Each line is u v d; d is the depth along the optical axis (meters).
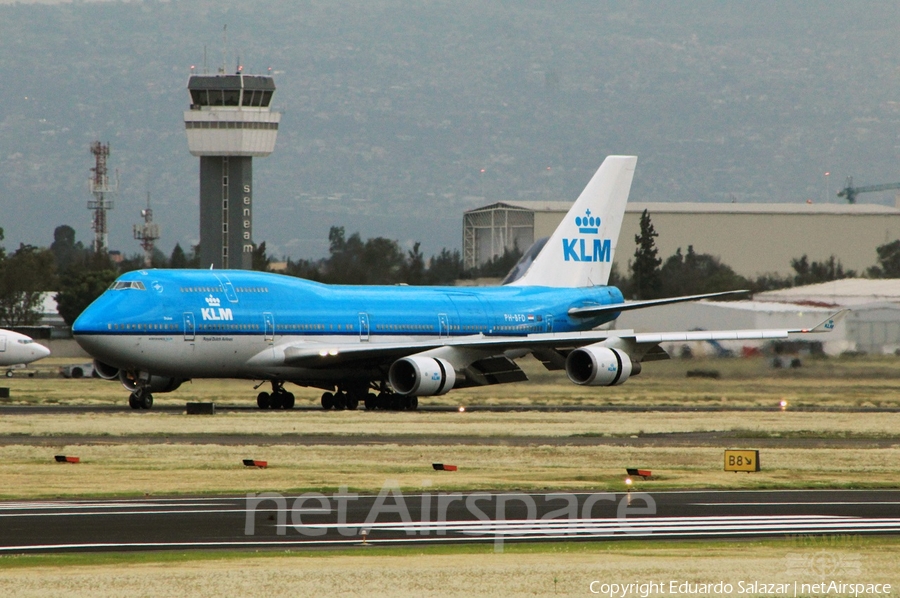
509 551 76.19
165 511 91.88
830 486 111.88
